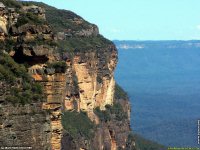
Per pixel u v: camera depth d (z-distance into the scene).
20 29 96.44
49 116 92.88
